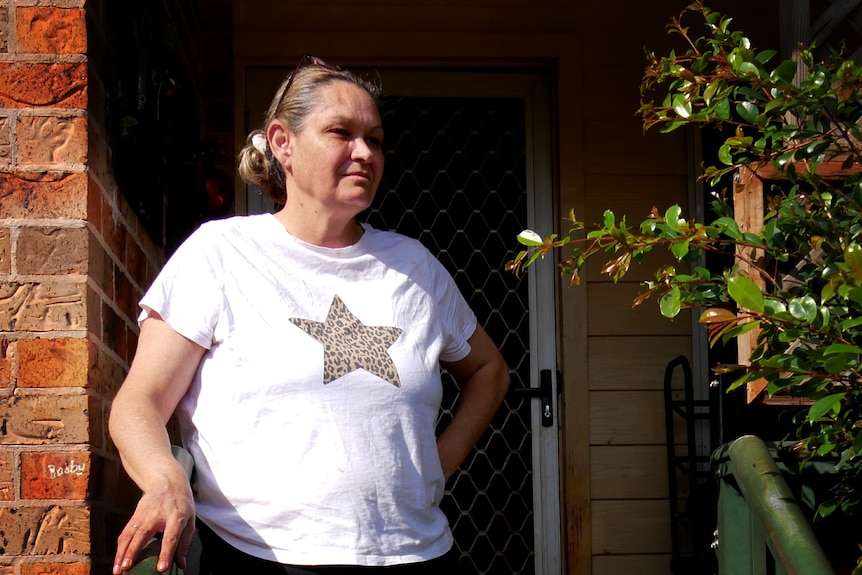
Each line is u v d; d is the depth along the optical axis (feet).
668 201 14.73
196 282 6.85
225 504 6.59
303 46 14.61
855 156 8.23
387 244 7.52
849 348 6.65
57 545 7.76
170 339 6.75
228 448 6.61
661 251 14.56
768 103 7.89
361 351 6.85
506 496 14.37
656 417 14.42
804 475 8.65
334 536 6.46
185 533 5.93
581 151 14.66
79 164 8.07
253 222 7.27
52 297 7.94
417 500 6.79
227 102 14.53
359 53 14.67
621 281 14.55
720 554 8.72
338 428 6.59
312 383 6.63
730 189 14.69
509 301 14.70
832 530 8.86
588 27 14.88
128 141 9.53
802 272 8.27
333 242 7.36
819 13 11.30
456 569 7.15
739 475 7.84
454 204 14.85
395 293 7.28
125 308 9.48
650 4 14.94
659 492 14.28
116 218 9.14
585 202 14.62
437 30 14.76
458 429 8.04
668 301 7.66
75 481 7.80
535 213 14.82
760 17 14.98
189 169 12.73
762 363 7.20
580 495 14.19
